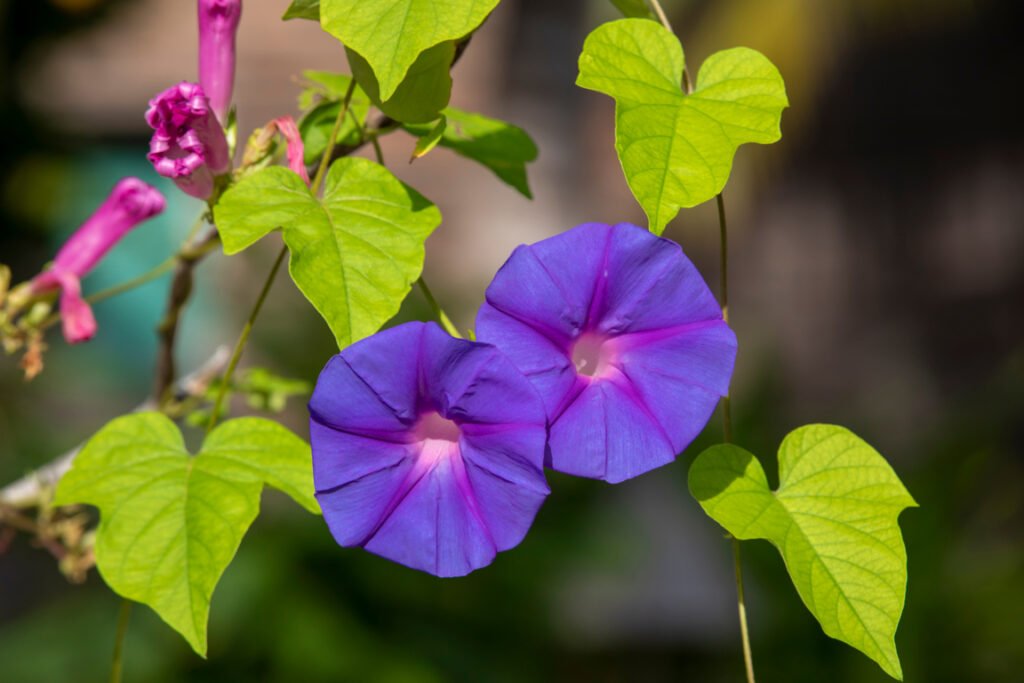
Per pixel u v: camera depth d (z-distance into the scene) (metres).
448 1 1.90
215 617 5.98
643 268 1.90
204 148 2.29
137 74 13.49
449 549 1.87
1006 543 6.86
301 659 5.88
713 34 11.68
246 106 13.96
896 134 13.70
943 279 13.99
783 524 2.05
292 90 14.01
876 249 14.29
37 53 10.30
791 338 14.55
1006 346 13.55
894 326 14.21
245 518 2.09
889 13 11.60
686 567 6.57
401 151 13.91
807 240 14.53
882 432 9.30
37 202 10.83
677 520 6.76
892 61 13.13
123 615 2.36
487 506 1.85
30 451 8.80
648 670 6.50
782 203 14.55
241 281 11.80
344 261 2.01
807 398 14.30
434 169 14.24
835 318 14.44
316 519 6.31
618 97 1.96
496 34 15.52
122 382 13.07
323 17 1.91
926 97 13.39
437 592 6.22
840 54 12.67
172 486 2.14
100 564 2.05
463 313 7.84
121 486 2.14
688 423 1.89
